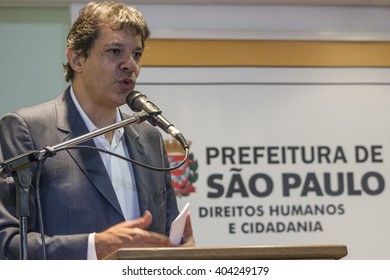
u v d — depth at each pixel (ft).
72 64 9.39
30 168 8.62
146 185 9.31
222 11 17.66
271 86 17.19
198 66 17.01
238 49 17.21
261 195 16.74
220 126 16.87
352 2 17.81
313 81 17.37
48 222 8.59
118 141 9.38
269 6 17.83
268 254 6.45
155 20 17.37
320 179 16.98
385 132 17.33
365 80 17.51
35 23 17.43
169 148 16.58
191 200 16.48
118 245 7.93
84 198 8.71
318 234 16.79
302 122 17.15
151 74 16.84
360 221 16.93
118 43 9.05
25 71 17.26
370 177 17.12
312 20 17.92
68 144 7.76
